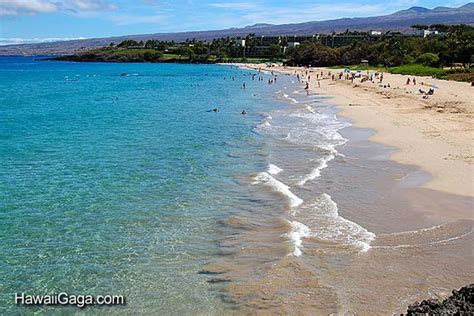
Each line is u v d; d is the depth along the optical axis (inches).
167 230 694.5
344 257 581.6
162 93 3088.1
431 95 2292.1
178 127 1626.5
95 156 1165.1
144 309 489.7
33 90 3395.7
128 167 1056.2
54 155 1176.8
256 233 673.6
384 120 1658.5
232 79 4552.2
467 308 386.9
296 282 525.0
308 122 1711.4
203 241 652.7
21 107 2277.3
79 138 1414.9
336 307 470.0
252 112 2044.8
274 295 500.4
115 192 874.8
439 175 935.7
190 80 4468.5
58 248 636.7
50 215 756.6
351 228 675.4
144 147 1273.4
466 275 529.0
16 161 1113.4
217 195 853.2
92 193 868.6
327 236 648.4
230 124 1692.9
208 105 2340.1
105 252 622.8
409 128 1469.0
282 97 2736.2
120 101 2571.4
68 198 839.7
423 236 643.5
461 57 4057.6
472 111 1736.0
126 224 719.1
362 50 6087.6
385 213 738.8
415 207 760.3
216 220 730.2
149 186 912.3
